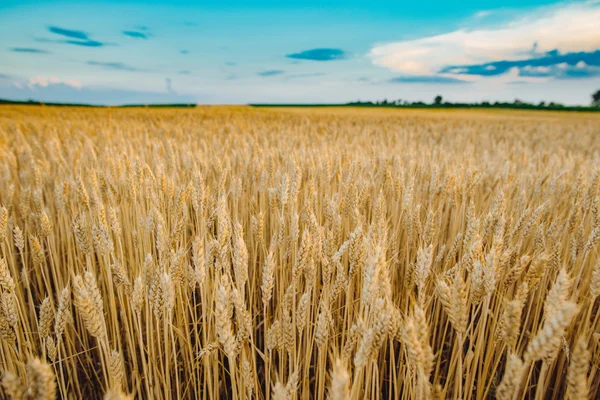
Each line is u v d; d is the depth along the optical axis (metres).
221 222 2.42
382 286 1.84
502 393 1.43
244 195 4.55
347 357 1.97
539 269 2.04
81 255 3.96
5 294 2.08
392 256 3.04
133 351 2.72
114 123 16.12
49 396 1.26
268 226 4.75
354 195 3.34
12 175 5.89
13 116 23.97
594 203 3.11
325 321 2.05
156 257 3.39
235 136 10.23
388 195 4.82
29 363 1.23
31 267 4.40
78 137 10.20
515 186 4.84
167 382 2.54
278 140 9.78
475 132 18.55
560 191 4.55
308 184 4.20
